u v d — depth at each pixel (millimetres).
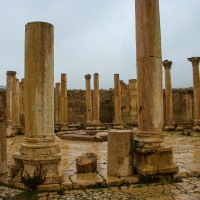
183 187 7449
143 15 8609
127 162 8188
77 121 41062
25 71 8008
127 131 8383
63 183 7480
